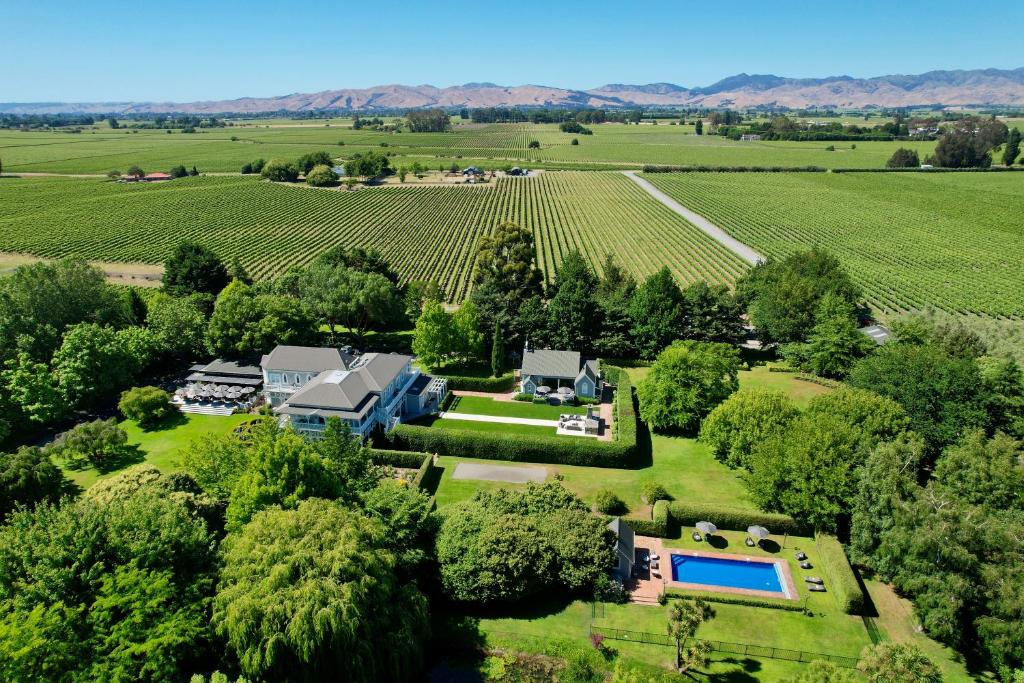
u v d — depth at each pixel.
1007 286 121.56
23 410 68.50
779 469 52.78
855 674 37.09
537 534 46.06
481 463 65.44
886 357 67.75
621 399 75.19
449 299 123.06
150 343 82.56
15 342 75.56
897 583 43.88
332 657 34.91
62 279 83.69
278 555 36.88
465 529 45.59
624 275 109.00
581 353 92.81
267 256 148.88
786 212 187.62
